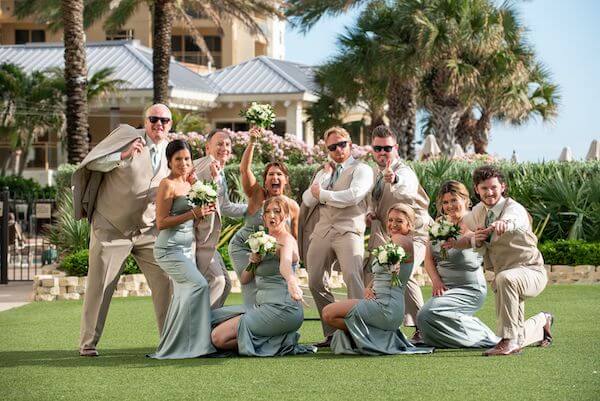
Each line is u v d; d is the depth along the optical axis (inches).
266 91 1487.5
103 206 358.6
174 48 2054.6
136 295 569.3
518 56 1074.1
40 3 1178.6
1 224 665.0
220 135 381.1
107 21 1262.3
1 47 1622.8
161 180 357.1
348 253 364.8
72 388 288.0
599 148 909.2
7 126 1400.1
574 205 648.4
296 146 802.2
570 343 360.2
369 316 337.4
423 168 666.8
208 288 348.8
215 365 321.7
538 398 265.0
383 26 1070.4
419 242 382.6
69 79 884.6
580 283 597.3
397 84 1115.3
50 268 637.3
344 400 265.3
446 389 277.3
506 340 334.6
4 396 278.5
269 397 270.1
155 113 361.7
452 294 350.0
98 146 358.9
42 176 1502.2
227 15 1184.2
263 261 341.1
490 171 342.6
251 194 370.3
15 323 452.8
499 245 337.4
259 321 339.9
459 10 1021.2
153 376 304.0
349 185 368.8
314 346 354.3
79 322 454.3
